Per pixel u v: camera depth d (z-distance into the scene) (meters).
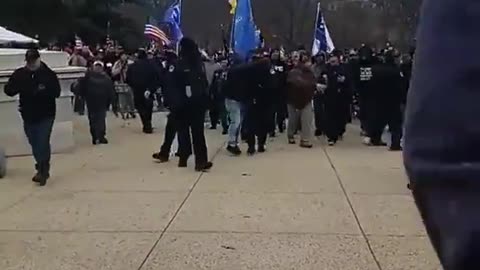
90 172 10.05
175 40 22.05
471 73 1.04
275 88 14.37
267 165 10.60
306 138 12.91
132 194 8.36
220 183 9.03
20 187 8.91
